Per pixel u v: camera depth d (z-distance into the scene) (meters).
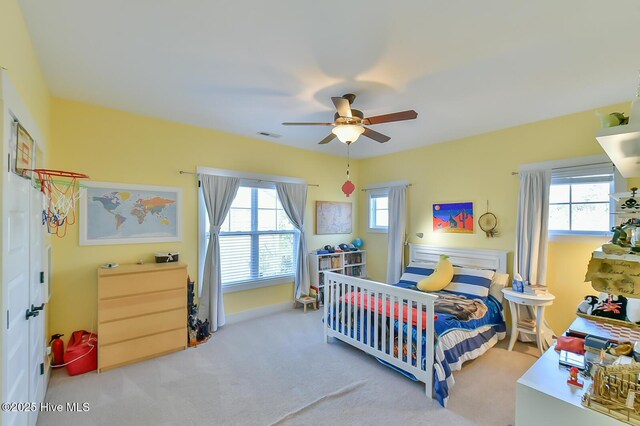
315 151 5.17
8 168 1.44
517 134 3.73
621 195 1.43
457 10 1.68
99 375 2.77
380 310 3.00
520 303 3.22
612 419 1.11
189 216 3.81
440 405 2.34
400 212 4.95
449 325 2.77
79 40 2.00
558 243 3.41
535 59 2.19
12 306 1.54
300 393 2.50
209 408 2.30
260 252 4.56
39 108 2.33
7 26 1.47
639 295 1.03
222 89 2.75
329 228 5.34
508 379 2.74
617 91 2.72
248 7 1.67
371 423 2.15
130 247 3.38
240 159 4.27
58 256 2.96
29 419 1.89
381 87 2.66
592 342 1.62
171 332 3.23
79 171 3.08
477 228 4.11
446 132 4.02
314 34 1.92
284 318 4.39
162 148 3.60
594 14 1.70
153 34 1.94
